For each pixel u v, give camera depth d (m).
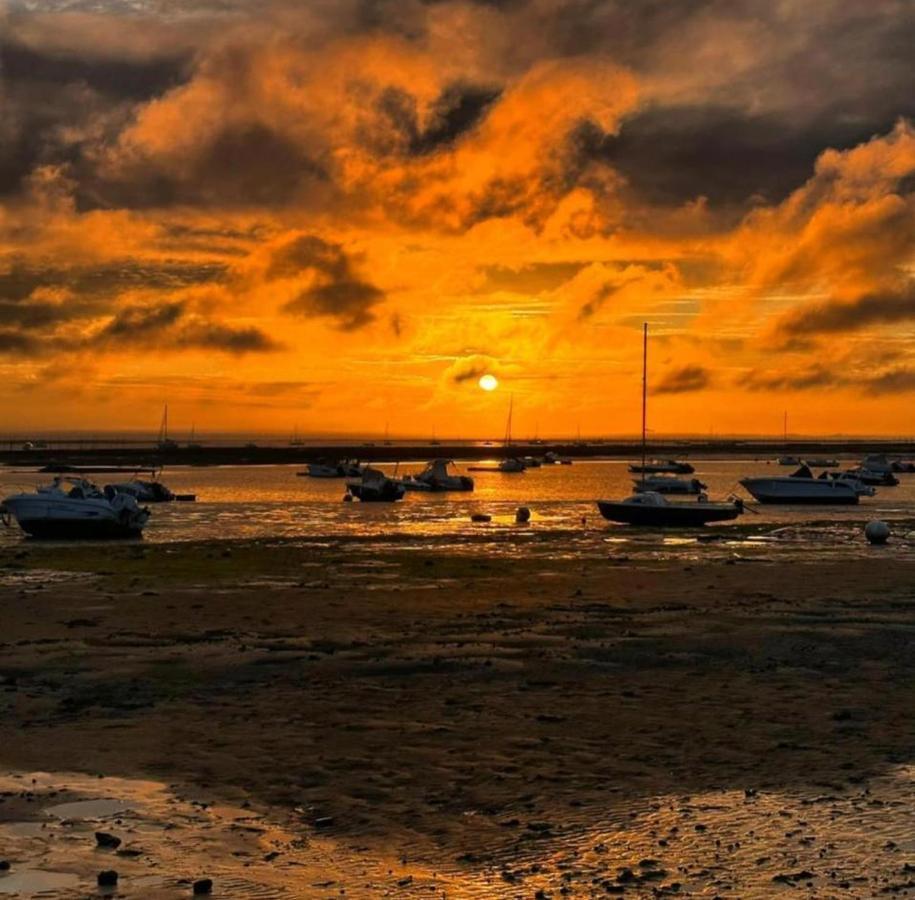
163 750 15.23
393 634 25.23
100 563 41.09
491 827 12.07
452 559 42.75
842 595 32.47
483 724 16.66
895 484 131.75
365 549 47.16
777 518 72.06
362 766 14.45
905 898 9.94
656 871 10.70
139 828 12.00
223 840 11.65
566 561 42.34
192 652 22.86
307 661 21.83
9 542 51.69
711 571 38.91
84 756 14.90
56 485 56.25
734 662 21.78
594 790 13.38
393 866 10.92
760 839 11.55
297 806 12.84
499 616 28.14
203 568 39.44
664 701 18.20
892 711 17.47
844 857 10.99
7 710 17.66
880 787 13.35
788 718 16.98
